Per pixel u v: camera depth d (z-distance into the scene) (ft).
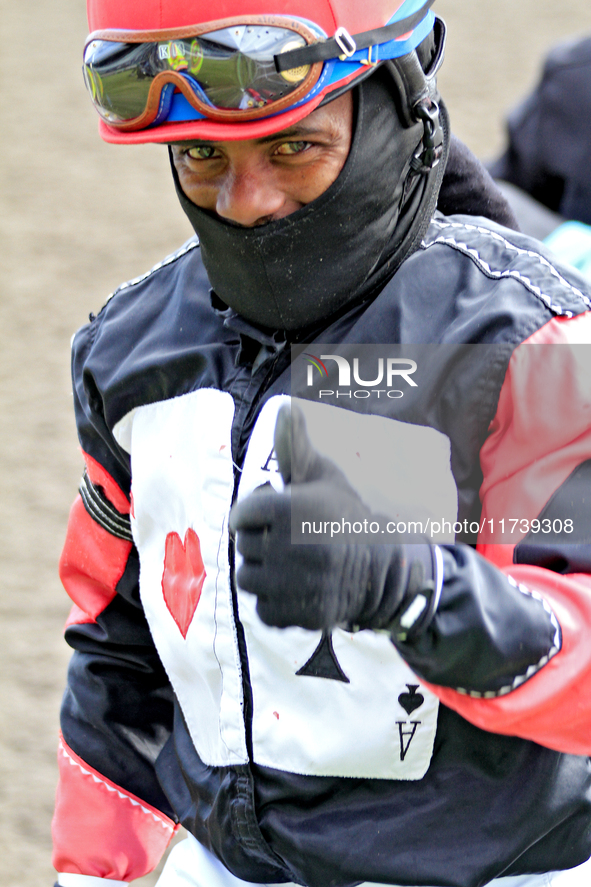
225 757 15.11
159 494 15.47
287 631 13.83
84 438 16.84
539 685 11.81
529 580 12.41
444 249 14.23
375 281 14.24
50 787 34.37
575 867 15.16
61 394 57.57
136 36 12.88
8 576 44.37
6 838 32.42
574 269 14.03
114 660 17.90
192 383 15.14
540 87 39.55
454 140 15.70
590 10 112.47
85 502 17.31
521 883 14.97
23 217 76.95
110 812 18.01
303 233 13.62
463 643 11.37
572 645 11.90
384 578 10.75
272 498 10.50
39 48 110.42
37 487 50.26
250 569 10.59
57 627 41.57
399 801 14.19
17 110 96.32
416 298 13.87
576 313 13.10
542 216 39.19
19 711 37.37
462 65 97.60
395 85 13.61
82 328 17.11
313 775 14.24
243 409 14.47
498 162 42.01
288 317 14.20
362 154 13.50
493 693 11.76
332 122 13.17
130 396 15.75
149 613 16.25
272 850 14.96
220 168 13.51
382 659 13.62
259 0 12.58
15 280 68.23
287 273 13.87
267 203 13.29
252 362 14.74
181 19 12.65
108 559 17.30
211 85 12.53
